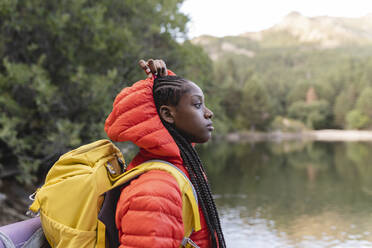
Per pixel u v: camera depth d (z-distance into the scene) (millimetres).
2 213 7922
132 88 1118
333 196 16281
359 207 13992
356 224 11492
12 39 10188
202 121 1144
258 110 96688
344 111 114750
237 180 20641
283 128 101500
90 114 9344
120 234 1027
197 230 1041
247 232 10289
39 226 1205
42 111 9398
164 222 948
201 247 1097
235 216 12102
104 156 1195
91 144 1221
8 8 8594
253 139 79688
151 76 1183
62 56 10164
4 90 9250
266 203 14422
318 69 181750
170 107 1129
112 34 9891
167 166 1060
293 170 25797
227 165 28234
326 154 40469
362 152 43594
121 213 1009
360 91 118438
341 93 119938
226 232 10242
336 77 132875
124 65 10148
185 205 1047
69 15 9359
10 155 10648
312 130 112000
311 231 10617
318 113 115062
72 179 1094
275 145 58031
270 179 21250
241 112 96688
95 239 1077
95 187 1094
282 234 10219
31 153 10203
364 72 125438
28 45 10250
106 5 11055
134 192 994
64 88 9867
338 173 24469
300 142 67688
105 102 8523
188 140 1170
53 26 9234
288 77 172625
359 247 9133
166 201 968
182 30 11672
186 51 11641
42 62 9438
